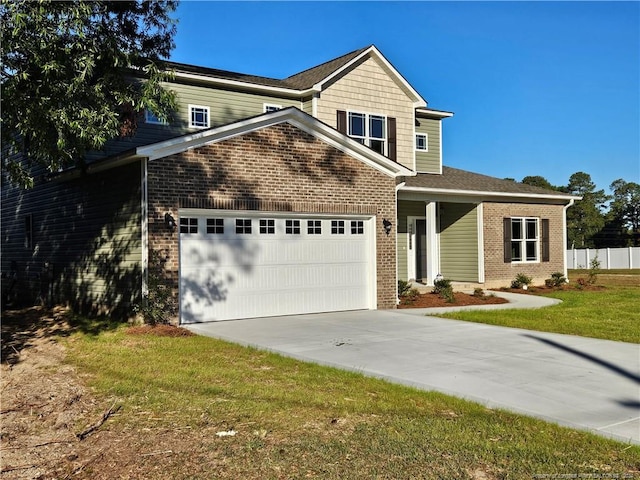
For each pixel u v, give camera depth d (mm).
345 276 15242
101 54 11344
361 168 15375
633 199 62219
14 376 8484
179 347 10180
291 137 14133
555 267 23969
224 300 13242
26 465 5008
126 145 15914
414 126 20562
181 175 12492
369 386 7566
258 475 4734
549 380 7945
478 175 24734
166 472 4809
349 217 15297
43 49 10055
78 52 10797
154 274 12117
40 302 17688
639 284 25766
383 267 15766
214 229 13141
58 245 16391
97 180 14062
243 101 18094
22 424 6168
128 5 13469
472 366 8773
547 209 23781
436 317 14062
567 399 7039
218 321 13109
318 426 5930
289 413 6352
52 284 16797
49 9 10039
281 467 4887
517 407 6684
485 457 5125
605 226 61719
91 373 8430
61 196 16203
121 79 12102
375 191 15625
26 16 9492
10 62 10164
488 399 7004
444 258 23234
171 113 16391
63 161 11891
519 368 8648
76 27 10461
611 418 6312
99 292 14016
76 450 5340
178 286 12484
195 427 5895
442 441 5516
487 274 21812
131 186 12547
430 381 7859
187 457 5113
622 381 7906
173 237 12375
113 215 13305
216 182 12945
